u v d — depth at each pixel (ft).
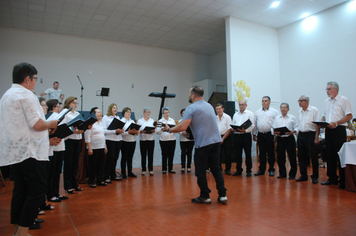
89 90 36.68
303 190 13.47
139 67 40.60
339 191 13.16
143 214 9.83
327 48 29.32
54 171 11.66
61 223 8.95
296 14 30.68
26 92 7.02
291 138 16.63
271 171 18.11
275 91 33.76
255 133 19.03
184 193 13.23
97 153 15.28
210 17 31.45
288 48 33.50
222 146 19.47
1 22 31.04
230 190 13.65
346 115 13.93
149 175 19.33
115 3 27.58
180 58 44.34
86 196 12.87
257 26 33.14
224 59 44.70
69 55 35.76
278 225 8.37
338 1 27.73
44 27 32.91
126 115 18.61
